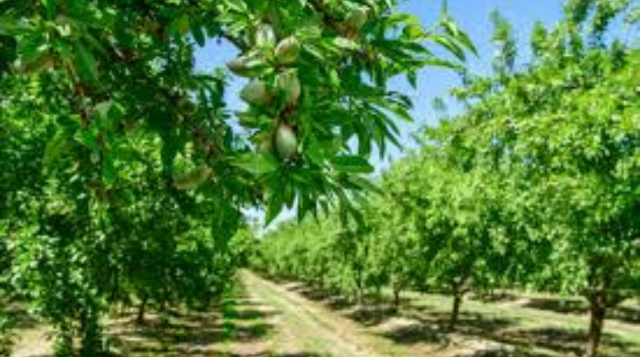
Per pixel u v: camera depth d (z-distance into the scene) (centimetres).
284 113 194
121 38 246
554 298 6209
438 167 2927
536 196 1191
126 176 1090
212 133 259
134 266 1471
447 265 3288
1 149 1259
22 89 1126
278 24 202
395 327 4047
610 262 1257
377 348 3431
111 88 257
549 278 1869
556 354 3139
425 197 3173
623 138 1019
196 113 261
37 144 1266
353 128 236
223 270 3241
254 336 3662
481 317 4809
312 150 188
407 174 3281
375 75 241
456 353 3162
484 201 1844
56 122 223
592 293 1888
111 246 1398
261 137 196
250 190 244
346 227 207
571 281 1281
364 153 237
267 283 11188
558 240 1208
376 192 210
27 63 207
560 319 4662
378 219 3444
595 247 1106
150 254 1473
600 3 1313
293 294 8206
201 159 254
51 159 230
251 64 193
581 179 1055
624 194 1011
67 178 1169
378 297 6131
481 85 1384
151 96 260
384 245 3544
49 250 1363
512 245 1898
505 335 3812
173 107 260
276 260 10269
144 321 3869
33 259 1363
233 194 244
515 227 1720
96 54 254
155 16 265
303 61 196
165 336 3388
